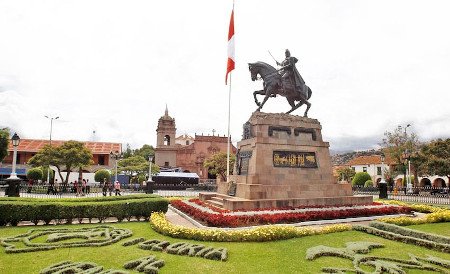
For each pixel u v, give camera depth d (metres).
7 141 38.00
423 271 8.59
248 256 9.53
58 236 11.24
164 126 70.69
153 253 9.71
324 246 10.37
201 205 18.33
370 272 8.31
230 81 21.97
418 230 12.60
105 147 60.31
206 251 9.73
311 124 19.83
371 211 16.70
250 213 14.92
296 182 18.36
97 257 9.21
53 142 58.75
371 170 70.62
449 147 43.84
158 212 15.61
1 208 13.47
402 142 51.84
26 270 8.06
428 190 41.84
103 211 14.88
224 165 51.12
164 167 67.44
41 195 30.09
